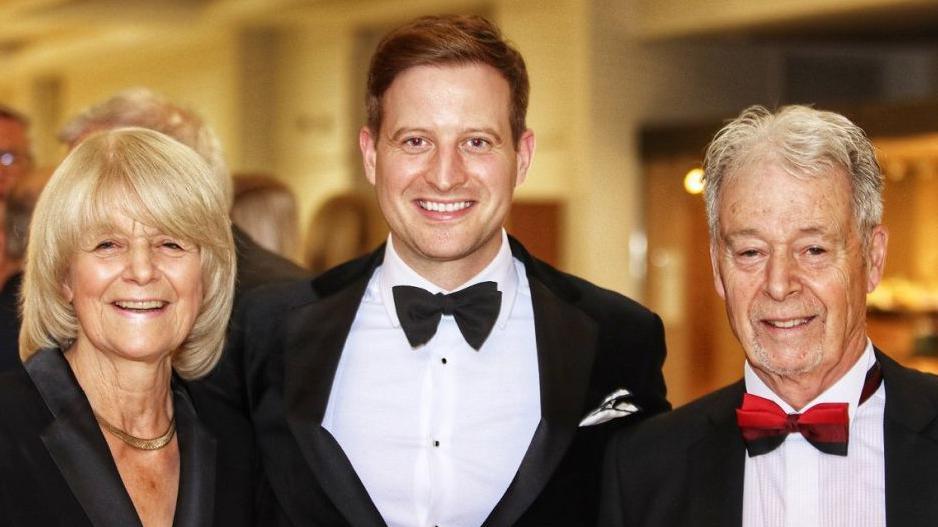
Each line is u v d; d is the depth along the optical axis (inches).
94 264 82.6
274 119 498.0
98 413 85.0
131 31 548.7
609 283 337.7
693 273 323.0
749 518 84.0
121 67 599.2
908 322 276.4
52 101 682.2
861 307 81.5
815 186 78.2
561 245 340.5
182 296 84.9
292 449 94.1
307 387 95.3
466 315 96.6
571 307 99.3
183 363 91.1
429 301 96.6
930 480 77.7
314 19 463.5
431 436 95.5
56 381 83.4
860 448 82.3
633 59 342.6
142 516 84.4
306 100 481.1
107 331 83.1
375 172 97.6
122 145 84.2
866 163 80.0
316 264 182.1
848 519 81.5
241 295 107.3
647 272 339.0
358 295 100.1
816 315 79.5
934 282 278.1
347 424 96.7
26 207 127.7
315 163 476.1
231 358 100.0
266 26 490.6
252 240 120.9
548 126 350.6
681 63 349.1
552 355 95.9
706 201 84.4
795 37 344.5
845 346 80.7
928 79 383.9
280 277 115.1
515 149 95.6
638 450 88.7
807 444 82.8
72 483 80.5
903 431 79.7
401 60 91.9
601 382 98.0
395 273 99.5
